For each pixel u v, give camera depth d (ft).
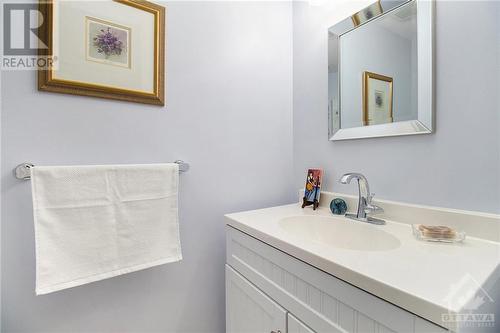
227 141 3.86
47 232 2.37
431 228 2.41
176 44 3.37
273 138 4.36
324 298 1.95
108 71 2.90
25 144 2.50
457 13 2.50
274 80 4.36
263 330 2.63
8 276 2.46
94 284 2.88
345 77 3.62
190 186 3.54
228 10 3.84
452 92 2.54
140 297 3.18
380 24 3.18
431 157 2.72
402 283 1.54
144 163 3.17
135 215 2.85
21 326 2.53
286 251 2.32
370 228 2.88
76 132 2.75
